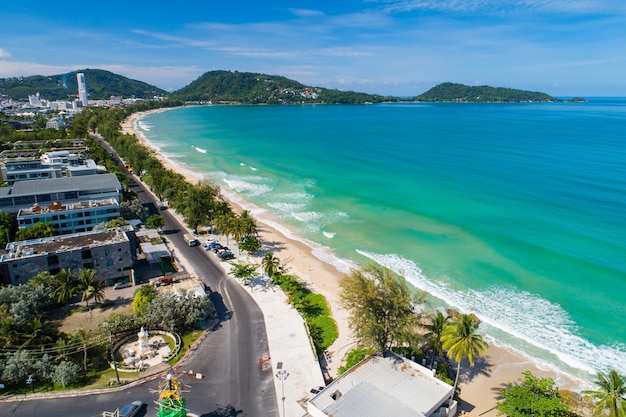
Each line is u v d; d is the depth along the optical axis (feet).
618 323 228.63
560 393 176.04
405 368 176.65
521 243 326.24
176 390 151.12
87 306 234.38
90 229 335.88
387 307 185.68
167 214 410.52
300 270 297.12
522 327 227.61
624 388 139.95
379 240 345.92
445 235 350.23
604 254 302.66
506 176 529.45
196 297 225.15
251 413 159.53
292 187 510.99
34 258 237.66
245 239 329.52
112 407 159.94
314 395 165.58
